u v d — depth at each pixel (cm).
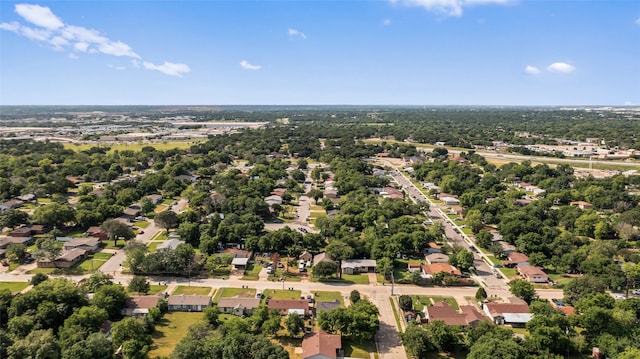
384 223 19325
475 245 17725
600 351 9669
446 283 13938
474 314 11238
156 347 10050
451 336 10075
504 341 9150
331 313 10725
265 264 15262
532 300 12650
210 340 9406
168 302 11950
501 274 14875
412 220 19162
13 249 14838
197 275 14312
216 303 12325
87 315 10181
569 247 15912
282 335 10706
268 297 12775
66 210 18662
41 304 10438
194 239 17162
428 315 11444
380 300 12756
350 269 14700
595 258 14450
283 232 16688
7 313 10419
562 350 9844
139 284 12631
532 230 17412
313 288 13512
